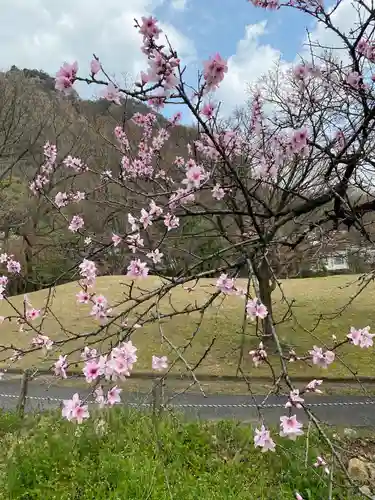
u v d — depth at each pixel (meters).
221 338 9.13
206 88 2.19
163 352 8.64
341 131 3.68
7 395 6.25
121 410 4.74
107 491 3.50
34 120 11.46
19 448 4.02
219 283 2.44
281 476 3.73
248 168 3.84
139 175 4.53
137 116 4.68
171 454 3.99
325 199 3.15
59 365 2.24
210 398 6.55
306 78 4.20
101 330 2.35
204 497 3.41
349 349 8.60
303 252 3.90
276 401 6.30
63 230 9.51
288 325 9.62
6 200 11.20
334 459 2.03
